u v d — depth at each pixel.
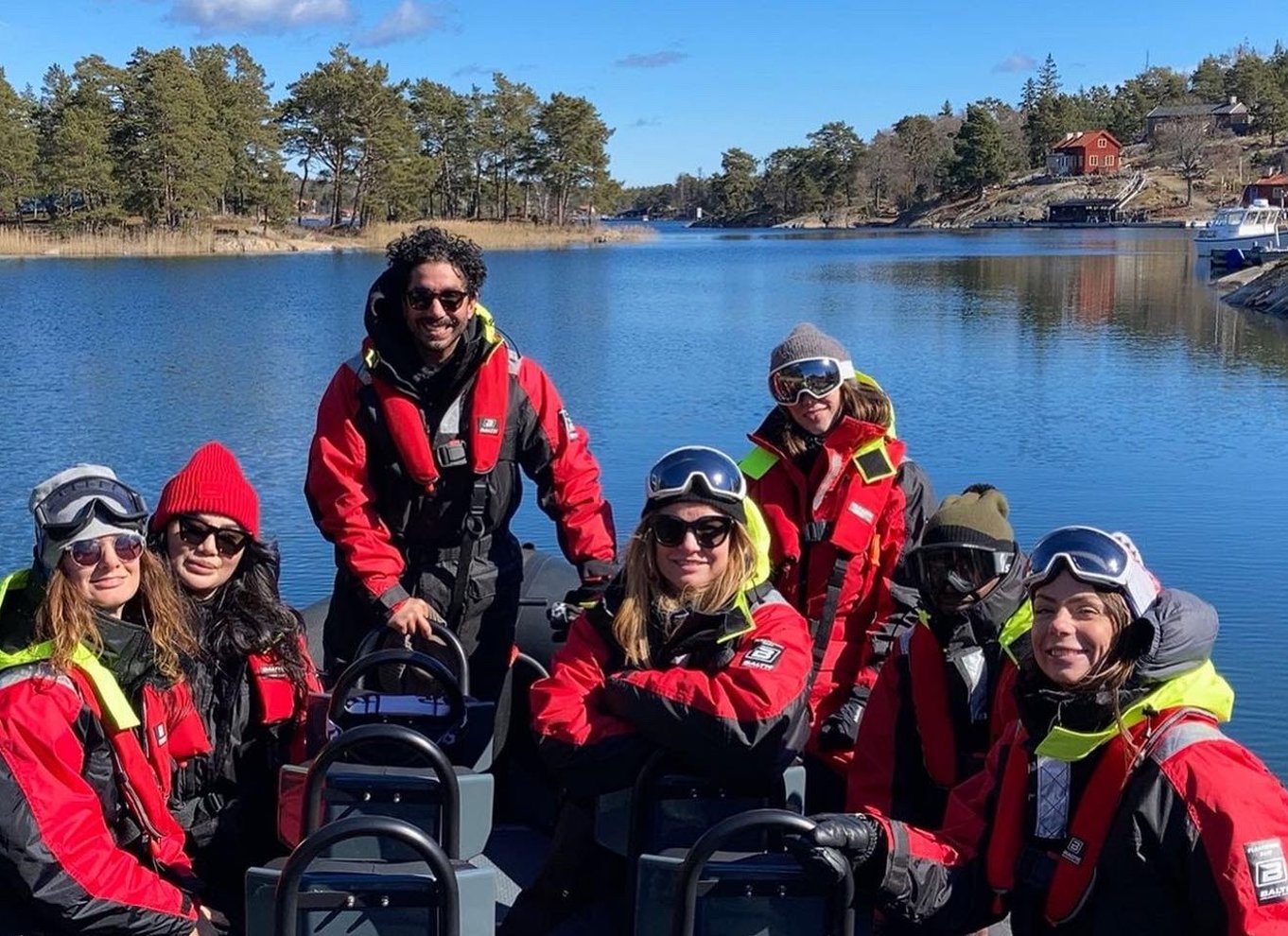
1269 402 17.25
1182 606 2.22
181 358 22.92
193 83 76.12
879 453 3.44
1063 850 2.27
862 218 143.12
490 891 2.51
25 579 2.69
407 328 3.45
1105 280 43.72
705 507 2.75
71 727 2.58
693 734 2.67
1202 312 31.31
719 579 2.79
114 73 74.69
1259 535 10.03
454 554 3.59
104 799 2.68
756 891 2.43
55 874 2.49
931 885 2.44
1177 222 107.88
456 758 3.00
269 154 81.88
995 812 2.42
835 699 3.47
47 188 73.81
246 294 38.62
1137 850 2.18
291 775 2.85
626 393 18.34
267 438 15.24
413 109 99.88
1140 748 2.20
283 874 2.36
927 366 21.45
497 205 105.38
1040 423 15.88
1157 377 19.80
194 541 3.01
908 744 2.94
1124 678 2.21
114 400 18.11
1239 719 6.23
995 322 29.05
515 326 28.84
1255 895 2.09
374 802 2.71
